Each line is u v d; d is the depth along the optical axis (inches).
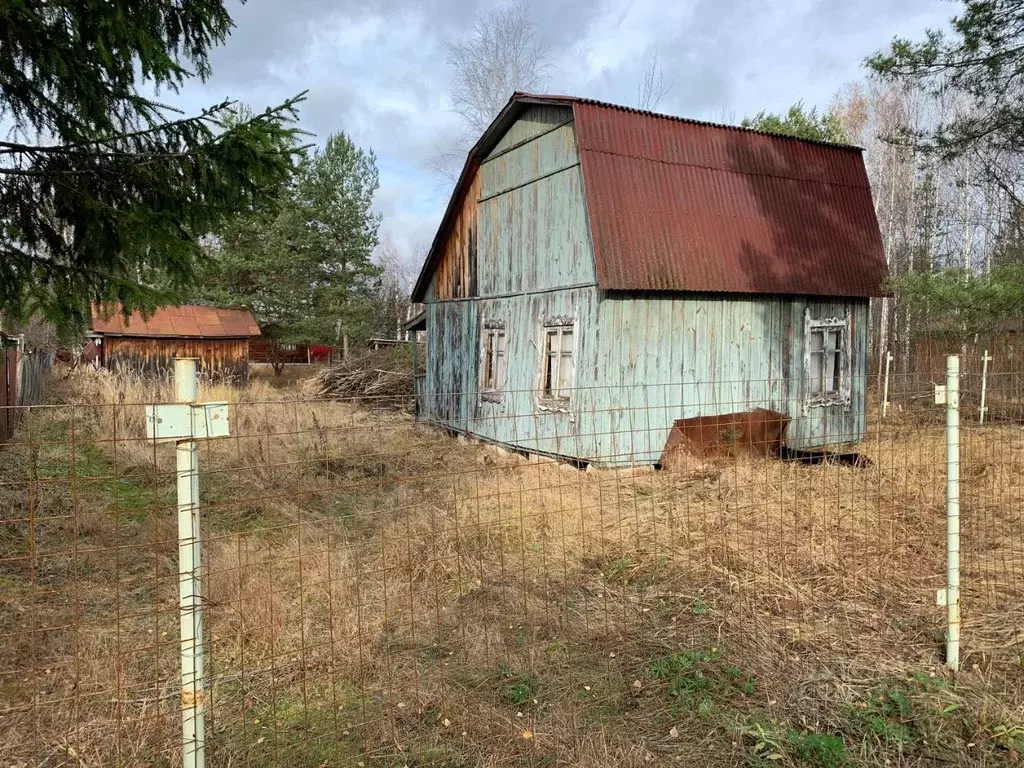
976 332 453.1
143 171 207.5
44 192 203.9
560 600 201.9
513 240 486.6
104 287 209.0
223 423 104.3
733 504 290.0
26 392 570.3
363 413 625.6
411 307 1721.2
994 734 133.7
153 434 100.9
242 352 986.1
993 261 997.8
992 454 345.1
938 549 233.1
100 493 316.2
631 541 249.0
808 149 496.7
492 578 215.8
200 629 104.8
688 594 201.9
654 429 404.5
